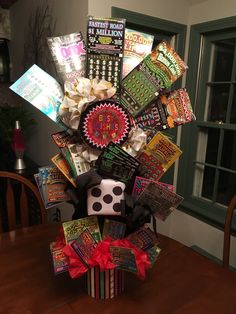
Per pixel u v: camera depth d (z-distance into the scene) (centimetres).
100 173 83
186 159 225
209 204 213
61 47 85
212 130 212
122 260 80
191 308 84
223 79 200
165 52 84
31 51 238
